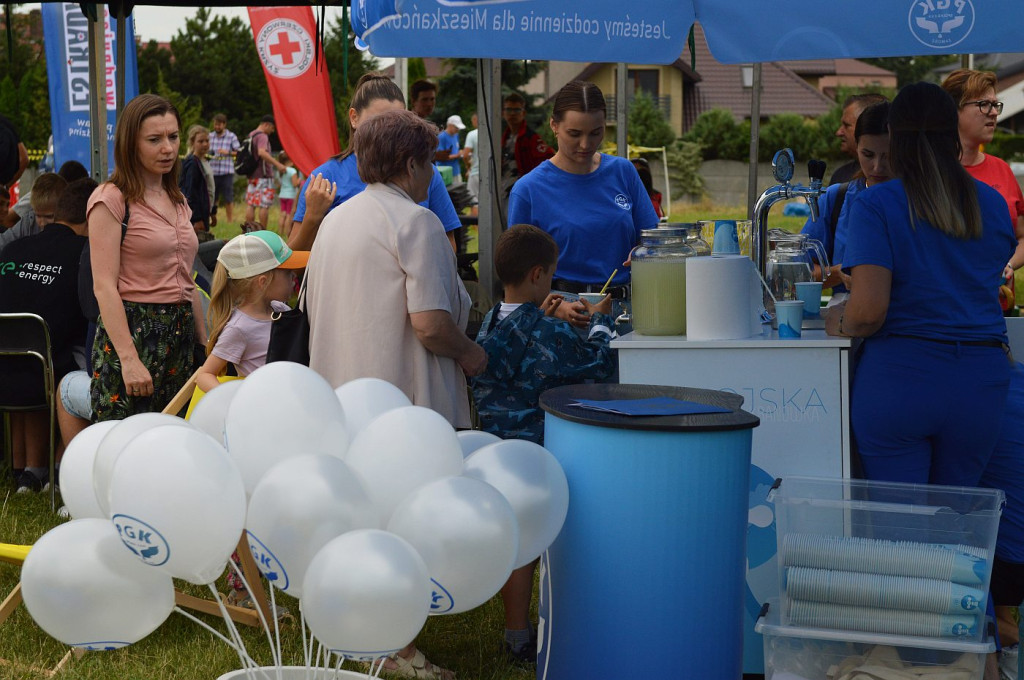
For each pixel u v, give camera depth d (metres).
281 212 16.44
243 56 35.12
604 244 4.23
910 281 2.79
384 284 2.95
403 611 2.09
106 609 2.24
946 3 2.83
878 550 2.61
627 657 2.54
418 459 2.37
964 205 2.75
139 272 3.90
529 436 3.14
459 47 2.94
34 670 3.17
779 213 20.19
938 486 2.66
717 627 2.54
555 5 2.94
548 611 2.69
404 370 2.98
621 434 2.47
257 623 3.49
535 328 3.16
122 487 2.11
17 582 3.90
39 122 26.14
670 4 2.97
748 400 2.91
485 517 2.23
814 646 2.71
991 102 4.59
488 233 5.80
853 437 2.95
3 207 6.25
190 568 2.20
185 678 3.13
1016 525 3.10
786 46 2.94
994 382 2.80
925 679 2.59
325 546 2.14
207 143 13.49
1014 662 3.15
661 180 28.72
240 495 2.24
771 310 3.26
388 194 3.00
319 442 2.42
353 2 2.98
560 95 4.18
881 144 3.30
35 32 34.25
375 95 4.13
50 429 4.88
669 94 39.53
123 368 3.83
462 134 19.16
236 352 3.43
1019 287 11.31
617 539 2.51
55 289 4.87
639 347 2.95
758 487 2.93
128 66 7.41
